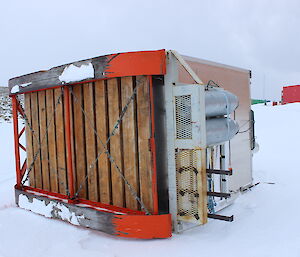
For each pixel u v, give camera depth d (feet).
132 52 13.19
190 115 12.98
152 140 13.14
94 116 15.48
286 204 18.12
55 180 17.78
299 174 26.13
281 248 12.00
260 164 31.09
